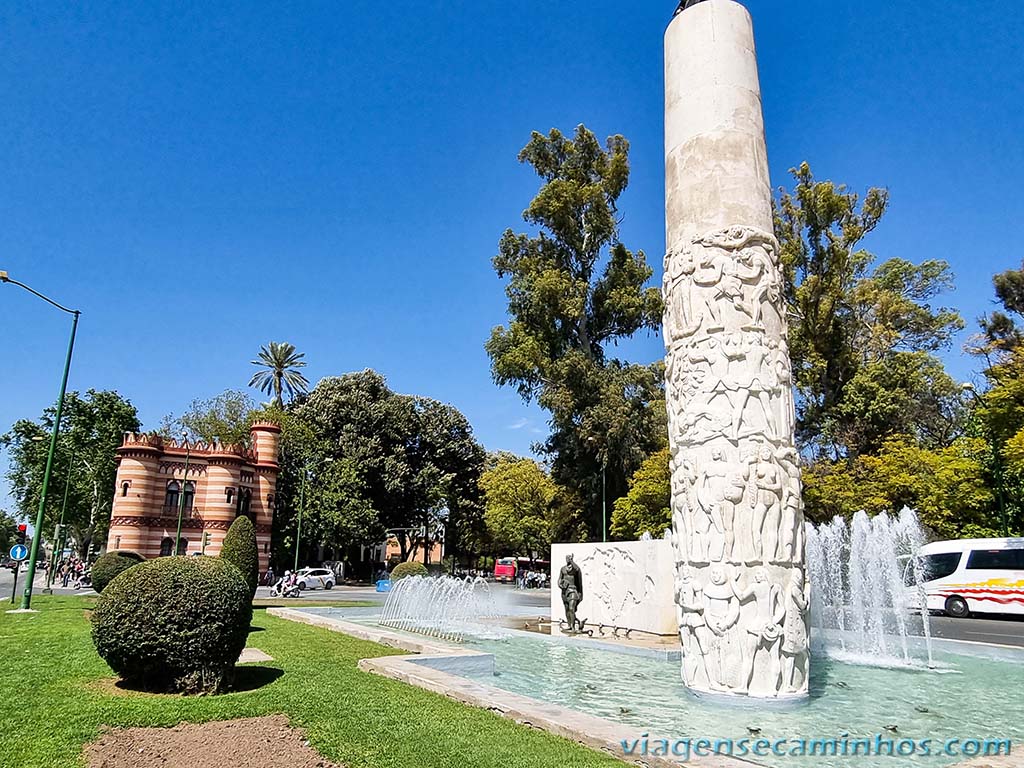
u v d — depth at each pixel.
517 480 60.91
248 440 59.19
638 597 16.58
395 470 56.81
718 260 10.44
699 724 8.23
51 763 5.84
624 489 39.72
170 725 7.11
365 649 13.02
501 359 38.62
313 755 6.18
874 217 37.31
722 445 9.89
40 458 54.28
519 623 19.89
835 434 38.47
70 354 23.34
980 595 25.48
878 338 41.34
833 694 10.10
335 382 60.97
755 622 9.30
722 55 11.11
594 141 40.88
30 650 11.79
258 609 23.33
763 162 11.01
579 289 38.22
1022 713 8.91
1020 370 29.38
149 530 44.44
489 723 7.18
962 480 31.00
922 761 6.73
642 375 38.09
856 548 18.14
